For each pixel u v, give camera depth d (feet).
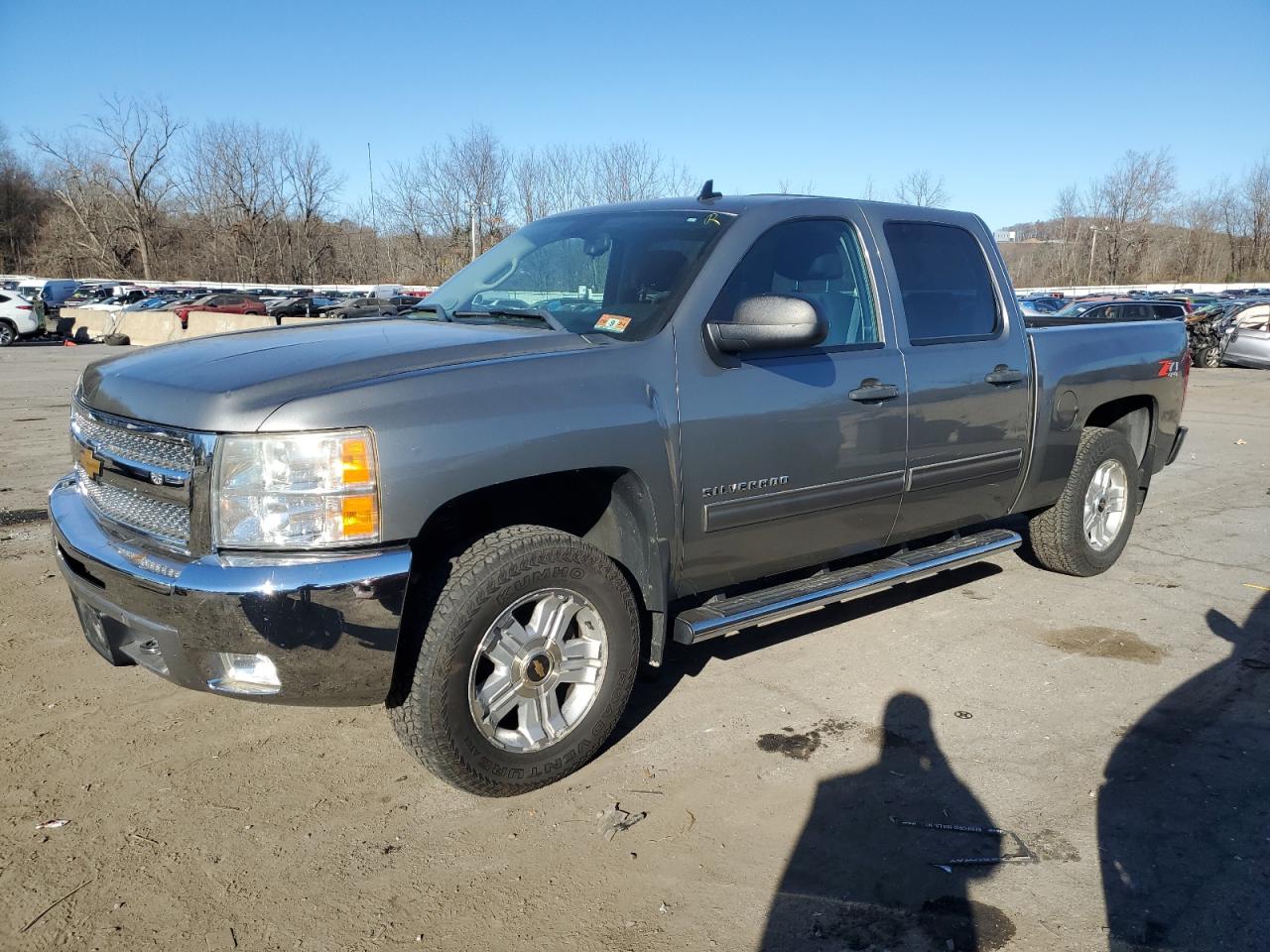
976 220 15.28
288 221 211.41
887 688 13.25
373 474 8.95
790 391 11.85
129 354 11.65
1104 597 17.15
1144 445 18.83
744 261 11.90
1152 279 224.53
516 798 10.43
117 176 221.66
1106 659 14.33
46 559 18.20
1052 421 15.74
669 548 11.11
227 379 9.48
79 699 12.48
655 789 10.61
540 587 10.04
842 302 13.02
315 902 8.66
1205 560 19.51
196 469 8.99
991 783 10.80
